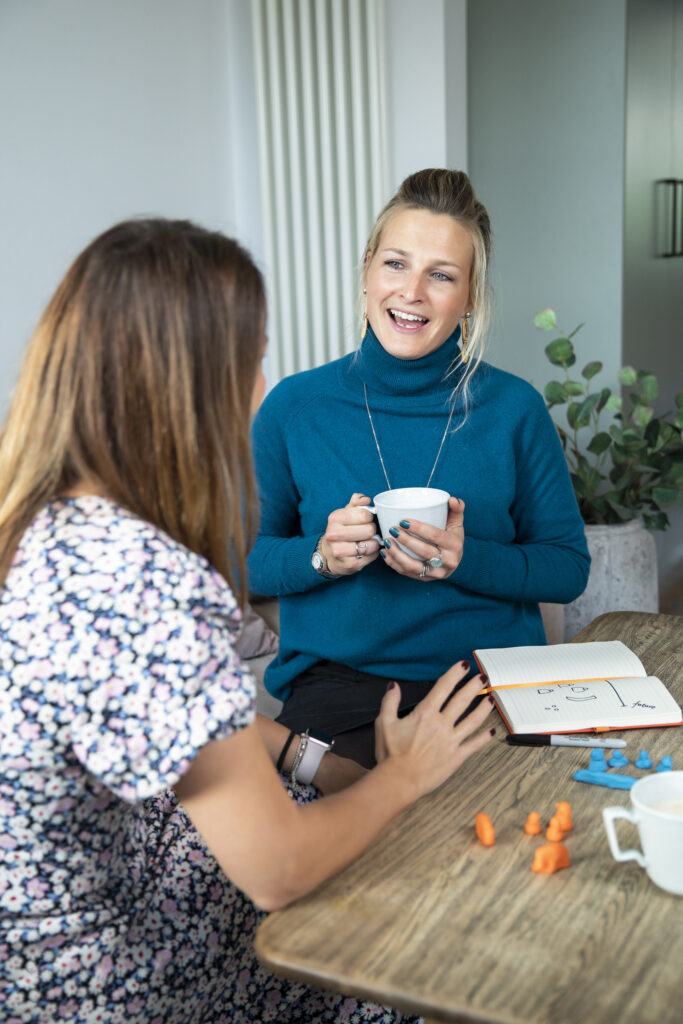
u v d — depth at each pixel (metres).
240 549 0.90
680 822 0.76
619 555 2.83
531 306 3.65
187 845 0.99
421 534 1.27
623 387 3.61
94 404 0.82
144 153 2.82
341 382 1.62
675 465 2.85
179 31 2.88
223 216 3.12
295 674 1.58
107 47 2.67
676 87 4.04
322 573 1.46
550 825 0.89
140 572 0.77
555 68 3.46
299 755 1.15
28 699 0.76
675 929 0.76
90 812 0.83
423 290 1.48
